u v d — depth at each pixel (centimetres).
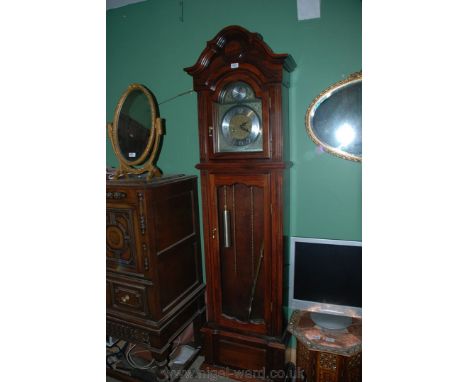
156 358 155
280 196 143
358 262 142
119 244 158
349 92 155
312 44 158
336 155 160
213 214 158
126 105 189
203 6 180
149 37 199
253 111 147
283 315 161
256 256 160
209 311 170
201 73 147
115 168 221
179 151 201
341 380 141
